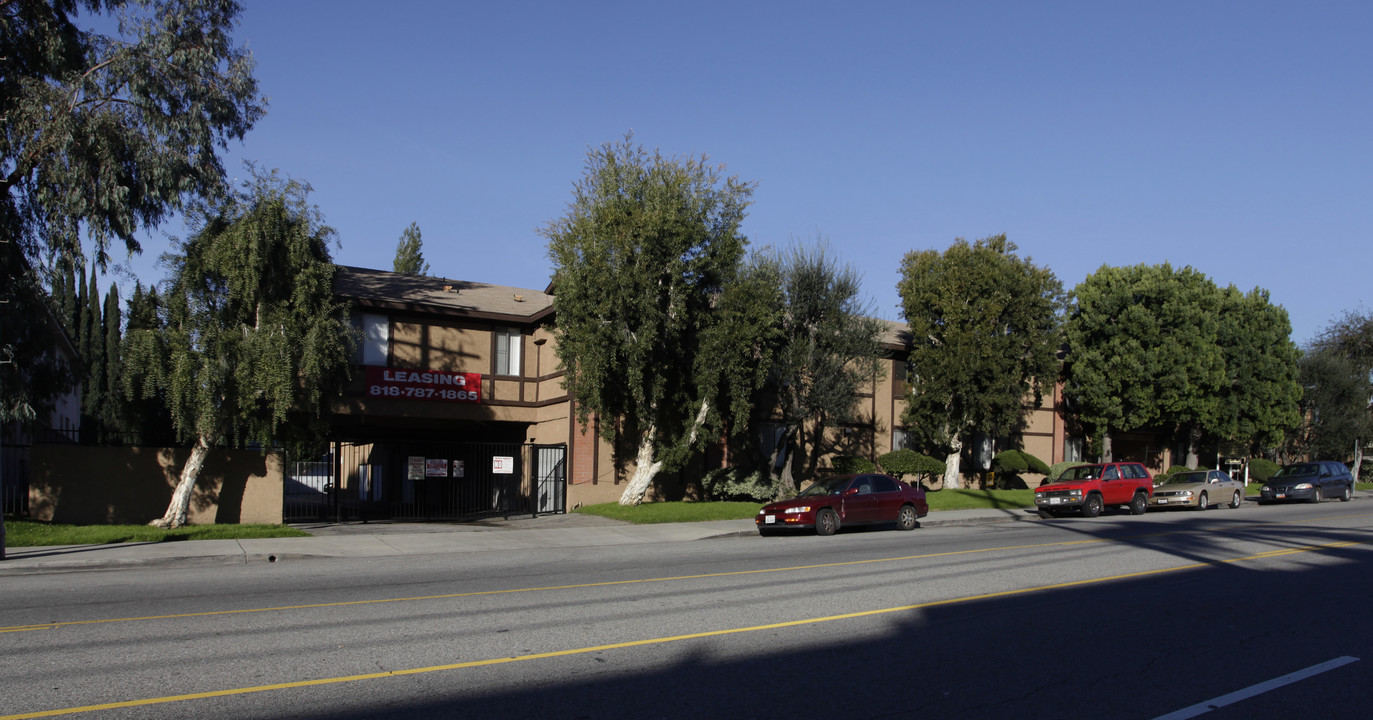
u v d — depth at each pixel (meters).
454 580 12.23
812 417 28.50
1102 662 7.49
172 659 7.23
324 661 7.20
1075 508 25.38
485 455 31.09
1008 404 29.42
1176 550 15.65
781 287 26.56
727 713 5.95
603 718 5.79
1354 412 44.50
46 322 19.67
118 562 14.50
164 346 18.36
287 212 19.02
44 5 18.25
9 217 18.62
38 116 17.23
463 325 27.00
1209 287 39.03
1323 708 6.28
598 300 22.33
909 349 34.06
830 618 9.23
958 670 7.17
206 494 20.81
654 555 15.80
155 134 18.52
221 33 19.52
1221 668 7.34
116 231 18.53
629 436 26.88
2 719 5.59
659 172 23.19
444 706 5.99
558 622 8.94
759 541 18.81
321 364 19.05
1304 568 13.34
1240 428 39.09
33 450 19.53
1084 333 38.12
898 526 21.27
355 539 18.30
